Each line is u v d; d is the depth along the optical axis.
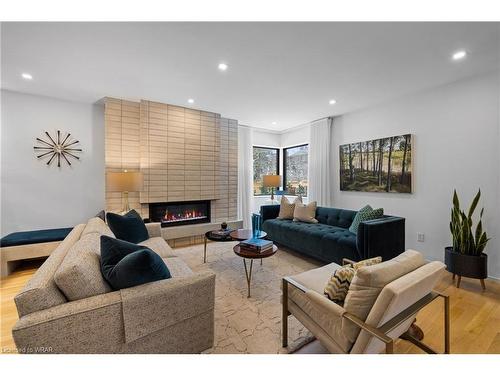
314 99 3.50
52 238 2.89
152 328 1.22
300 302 1.48
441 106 2.98
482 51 2.17
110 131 3.45
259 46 2.10
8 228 3.21
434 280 1.24
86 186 3.66
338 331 1.23
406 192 3.32
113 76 2.71
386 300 1.01
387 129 3.59
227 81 2.86
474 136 2.71
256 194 5.81
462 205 2.81
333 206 4.46
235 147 4.79
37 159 3.35
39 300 1.04
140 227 2.65
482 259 2.29
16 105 3.21
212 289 1.43
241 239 2.80
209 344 1.45
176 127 3.92
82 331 1.07
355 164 4.04
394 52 2.19
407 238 3.34
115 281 1.23
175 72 2.61
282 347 1.54
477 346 1.55
